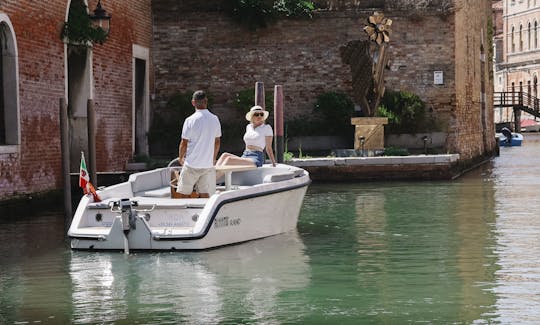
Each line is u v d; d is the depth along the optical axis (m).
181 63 26.64
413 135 26.95
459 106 27.48
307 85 26.84
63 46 19.95
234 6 26.38
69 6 20.38
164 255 12.76
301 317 9.57
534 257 12.87
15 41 17.77
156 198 14.02
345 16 26.73
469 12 30.25
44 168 19.02
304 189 15.51
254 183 15.94
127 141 24.09
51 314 9.76
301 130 26.53
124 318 9.58
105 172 21.59
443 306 10.02
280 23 26.75
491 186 23.00
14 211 17.64
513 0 83.44
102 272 11.77
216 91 26.75
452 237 14.67
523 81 81.88
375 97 25.14
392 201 19.58
